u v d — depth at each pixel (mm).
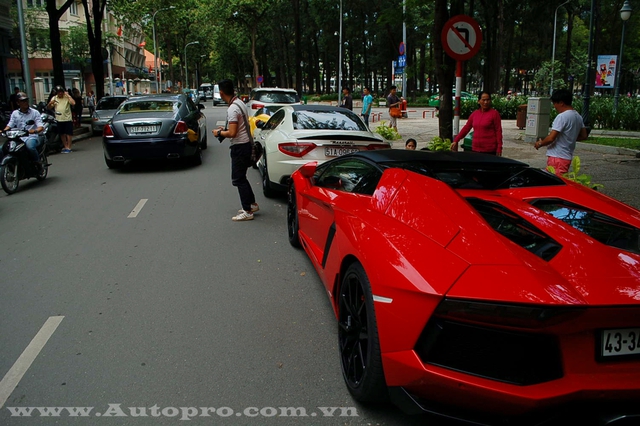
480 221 2777
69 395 3184
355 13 54281
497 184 3727
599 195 3631
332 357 3650
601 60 28359
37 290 4852
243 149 7188
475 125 8242
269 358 3631
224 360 3602
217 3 52375
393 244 2771
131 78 71625
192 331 4035
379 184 3574
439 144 10750
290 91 18172
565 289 2258
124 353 3693
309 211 4926
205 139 15773
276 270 5398
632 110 17484
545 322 2176
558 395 2209
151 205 8312
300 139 7699
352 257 3242
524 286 2248
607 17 52812
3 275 5250
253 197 7398
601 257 2566
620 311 2207
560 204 3408
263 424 2898
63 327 4098
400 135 17750
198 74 96062
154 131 11109
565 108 6895
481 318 2238
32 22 38906
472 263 2430
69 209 8086
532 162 11578
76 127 21625
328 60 73000
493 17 44938
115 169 11938
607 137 15500
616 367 2281
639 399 2281
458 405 2385
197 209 8047
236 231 6832
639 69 60719
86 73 54938
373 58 61031
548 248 2670
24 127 10250
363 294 2949
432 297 2338
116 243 6309
